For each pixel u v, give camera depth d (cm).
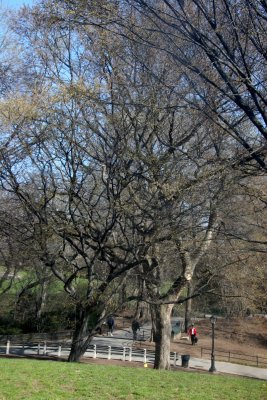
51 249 2056
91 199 1914
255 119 682
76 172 1772
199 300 3953
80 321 1991
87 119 1636
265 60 701
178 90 1098
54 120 1602
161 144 1536
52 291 3744
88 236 1823
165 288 2327
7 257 2686
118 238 1889
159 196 1465
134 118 1447
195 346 3697
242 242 1359
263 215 1263
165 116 1415
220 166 1008
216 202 1293
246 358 3438
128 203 1612
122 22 752
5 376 1017
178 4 718
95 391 934
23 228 1900
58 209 2028
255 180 1037
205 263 1980
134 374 1204
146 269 1870
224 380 1232
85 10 720
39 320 3553
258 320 4697
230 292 2009
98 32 1152
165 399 905
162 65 1107
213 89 852
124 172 1625
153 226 1565
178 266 2181
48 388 928
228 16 664
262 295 2111
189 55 815
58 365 1302
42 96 1538
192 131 1427
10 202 1920
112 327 3706
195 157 1277
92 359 2552
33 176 1886
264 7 623
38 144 1706
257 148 754
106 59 1393
